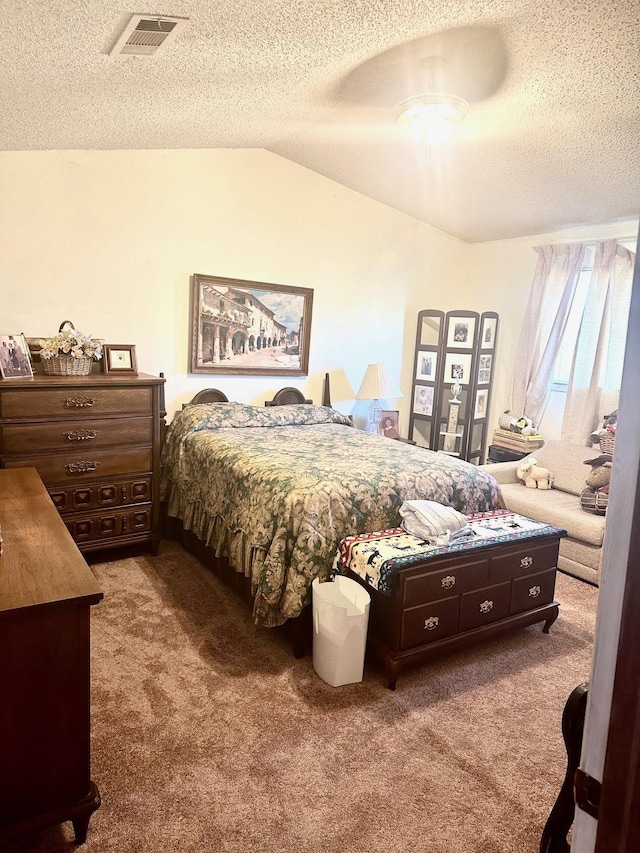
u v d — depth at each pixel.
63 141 3.06
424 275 4.98
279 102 2.75
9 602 1.35
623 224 3.92
